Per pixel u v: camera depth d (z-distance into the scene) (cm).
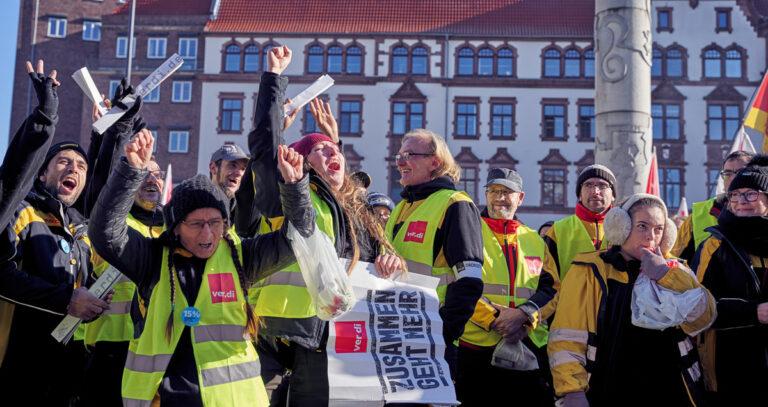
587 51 4484
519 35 4481
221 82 4466
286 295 405
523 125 4422
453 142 4406
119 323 484
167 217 374
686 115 4378
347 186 449
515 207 586
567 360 457
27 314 433
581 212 621
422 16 4584
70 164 473
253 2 4659
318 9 4622
